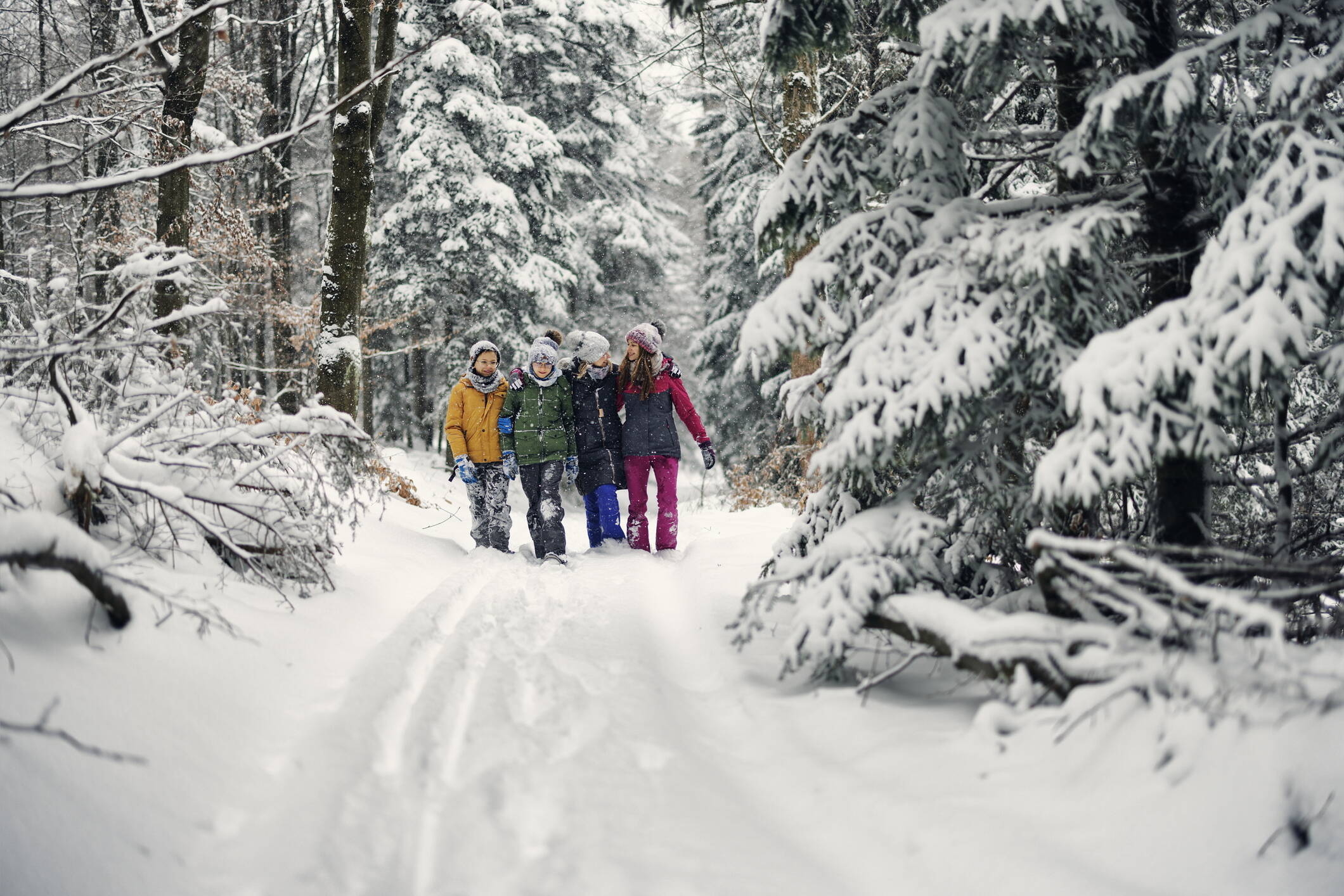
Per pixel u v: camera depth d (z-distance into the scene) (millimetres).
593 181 22344
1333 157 2637
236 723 2605
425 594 4977
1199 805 1951
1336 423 3287
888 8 4219
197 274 7379
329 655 3402
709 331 21125
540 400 6758
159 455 3615
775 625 4262
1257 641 2512
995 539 3492
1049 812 2102
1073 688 2479
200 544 3752
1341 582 2441
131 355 3963
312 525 4133
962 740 2488
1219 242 2734
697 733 2996
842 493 3832
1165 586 2746
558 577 5797
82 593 2742
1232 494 4223
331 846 2055
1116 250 3605
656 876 1998
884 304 3486
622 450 7266
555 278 19453
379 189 20719
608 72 22016
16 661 2297
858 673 3352
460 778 2516
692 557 6344
